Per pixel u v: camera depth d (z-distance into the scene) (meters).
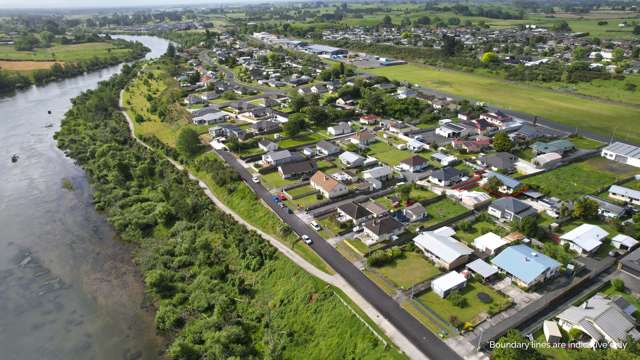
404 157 120.88
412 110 156.38
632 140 131.50
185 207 96.06
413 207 89.38
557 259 72.88
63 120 166.25
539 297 65.88
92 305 74.38
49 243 92.19
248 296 72.62
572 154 121.19
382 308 63.66
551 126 146.00
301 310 66.44
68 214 103.31
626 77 195.62
